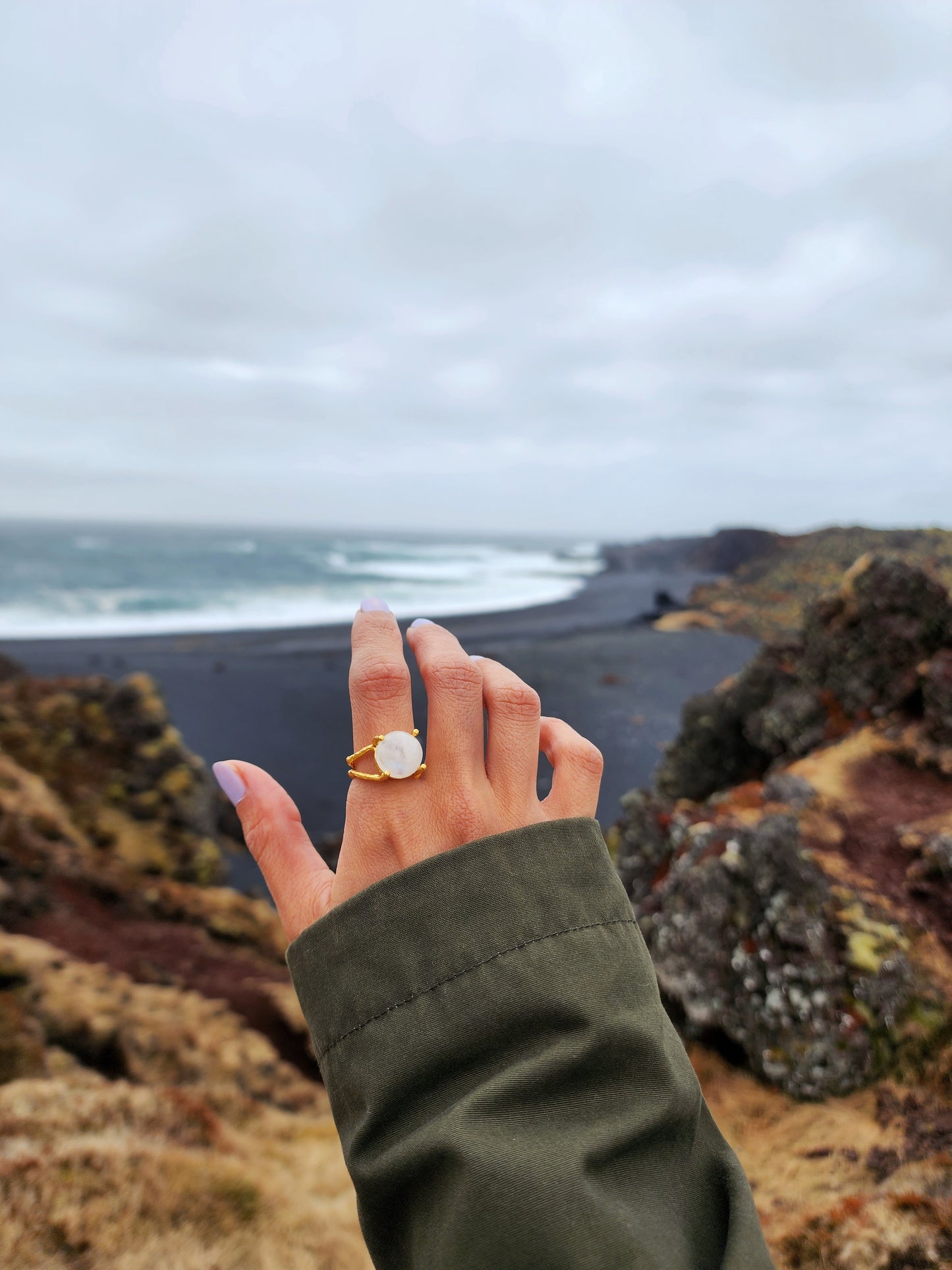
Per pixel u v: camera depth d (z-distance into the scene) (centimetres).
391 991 105
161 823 2589
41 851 2016
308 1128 1140
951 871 828
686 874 909
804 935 766
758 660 1594
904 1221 476
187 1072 1218
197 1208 692
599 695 4203
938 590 1311
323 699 4562
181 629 7050
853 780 1121
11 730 2625
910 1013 705
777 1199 573
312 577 11575
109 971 1512
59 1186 634
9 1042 998
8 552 13262
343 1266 709
